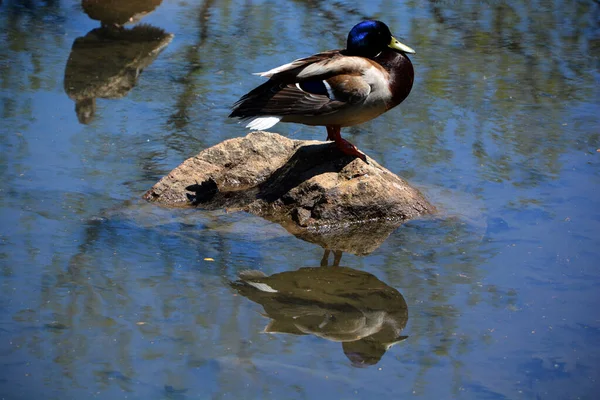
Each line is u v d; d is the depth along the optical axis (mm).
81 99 14758
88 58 16750
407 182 11750
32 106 14336
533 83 16219
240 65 16594
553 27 19906
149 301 8664
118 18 19375
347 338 8125
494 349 8008
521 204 11344
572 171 12422
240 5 20797
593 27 19938
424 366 7707
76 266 9336
